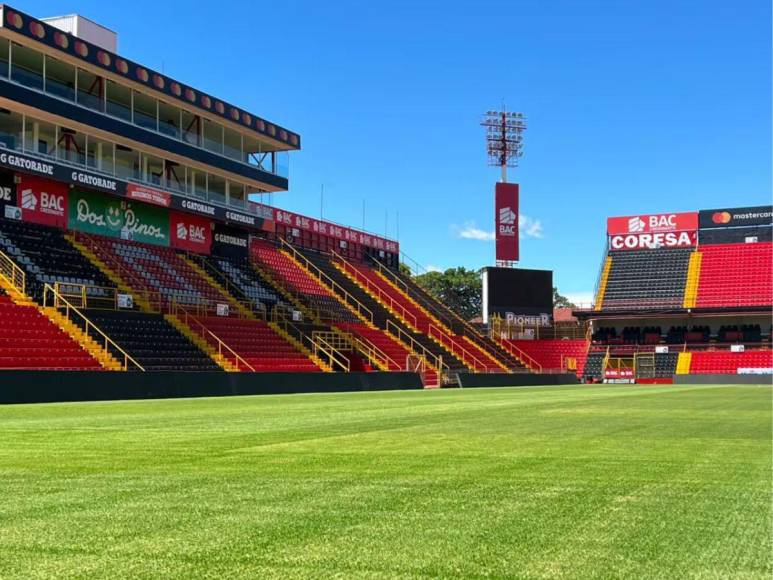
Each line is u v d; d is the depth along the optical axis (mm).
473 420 13039
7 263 31406
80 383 23625
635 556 3834
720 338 62750
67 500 5355
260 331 41125
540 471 6707
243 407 18438
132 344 32156
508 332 62656
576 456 7762
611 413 15070
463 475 6477
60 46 34344
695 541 4145
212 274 44281
